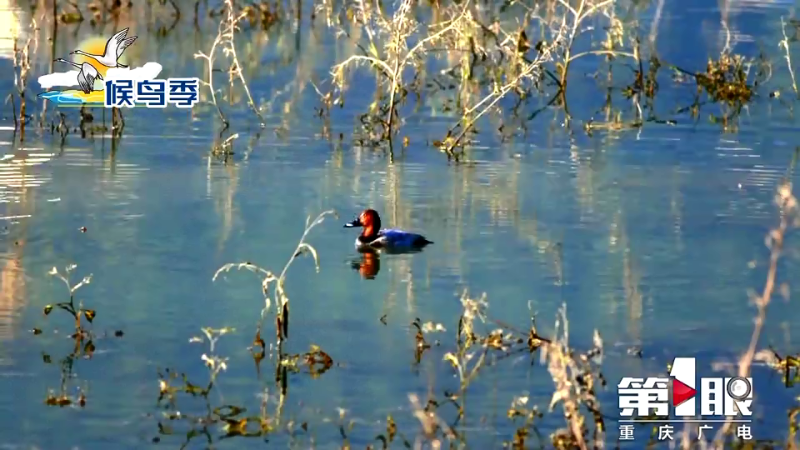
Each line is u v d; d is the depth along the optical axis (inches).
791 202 1502.2
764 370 1482.5
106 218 1982.0
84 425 1342.3
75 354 1504.7
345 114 2723.9
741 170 2311.8
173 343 1539.1
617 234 1940.2
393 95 2559.1
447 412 1378.0
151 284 1715.1
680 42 3412.9
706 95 2940.5
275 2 3831.2
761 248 1882.4
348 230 1953.7
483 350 1524.4
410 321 1606.8
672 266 1807.3
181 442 1311.5
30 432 1321.4
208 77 3009.4
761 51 3166.8
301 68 3112.7
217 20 3686.0
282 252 1846.7
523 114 2763.3
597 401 1400.1
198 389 1422.2
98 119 2645.2
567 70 3073.3
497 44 3036.4
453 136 2554.1
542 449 1307.8
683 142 2527.1
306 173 2272.4
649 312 1641.2
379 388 1433.3
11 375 1446.9
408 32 2780.5
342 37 3452.3
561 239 1915.6
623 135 2578.7
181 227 1946.4
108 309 1631.4
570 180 2244.1
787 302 1680.6
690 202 2108.8
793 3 3934.5
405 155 2409.0
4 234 1899.6
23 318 1596.9
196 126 2596.0
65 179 2191.2
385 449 1304.1
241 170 2277.3
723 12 3609.7
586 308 1651.1
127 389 1422.2
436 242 1898.4
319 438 1322.6
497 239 1911.9
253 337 1558.8
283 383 1440.7
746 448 1317.7
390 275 1763.0
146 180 2201.0
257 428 1343.5
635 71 2974.9
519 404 1396.4
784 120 2716.5
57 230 1919.3
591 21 3595.0
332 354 1510.8
